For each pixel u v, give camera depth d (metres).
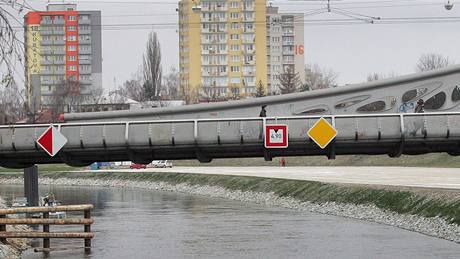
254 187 115.19
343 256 54.94
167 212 91.50
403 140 50.81
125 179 157.00
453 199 69.94
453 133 50.69
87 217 52.62
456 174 112.94
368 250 57.53
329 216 83.94
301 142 51.59
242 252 57.41
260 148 53.19
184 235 67.81
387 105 73.62
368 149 54.03
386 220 76.44
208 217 84.38
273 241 63.25
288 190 105.44
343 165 165.00
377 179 105.19
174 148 52.44
